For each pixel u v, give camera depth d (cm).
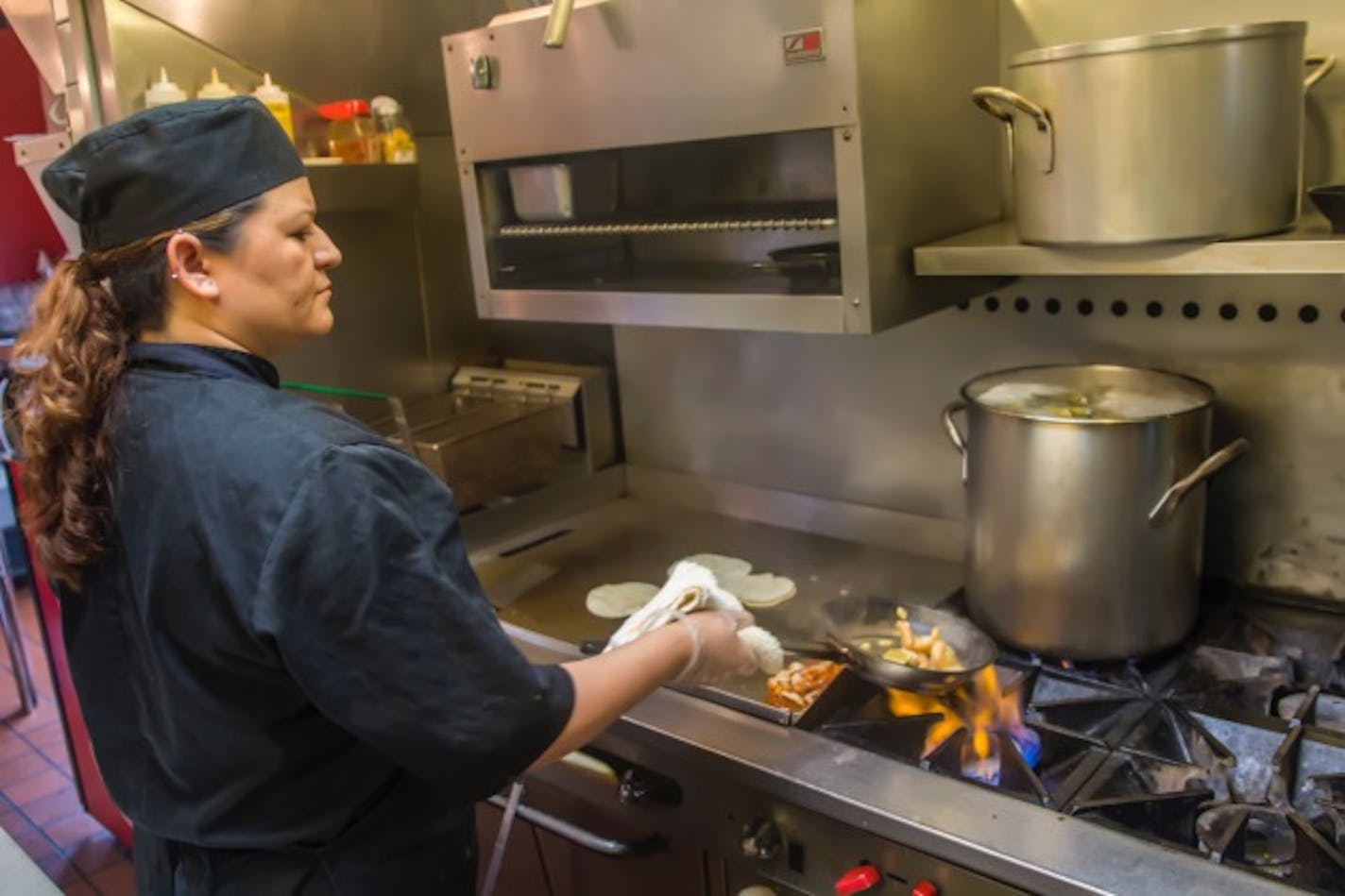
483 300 184
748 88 140
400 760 93
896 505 188
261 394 98
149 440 96
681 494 216
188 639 96
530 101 164
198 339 100
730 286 161
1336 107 137
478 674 93
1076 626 137
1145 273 128
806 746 127
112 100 178
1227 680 135
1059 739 125
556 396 217
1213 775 116
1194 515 137
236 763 100
